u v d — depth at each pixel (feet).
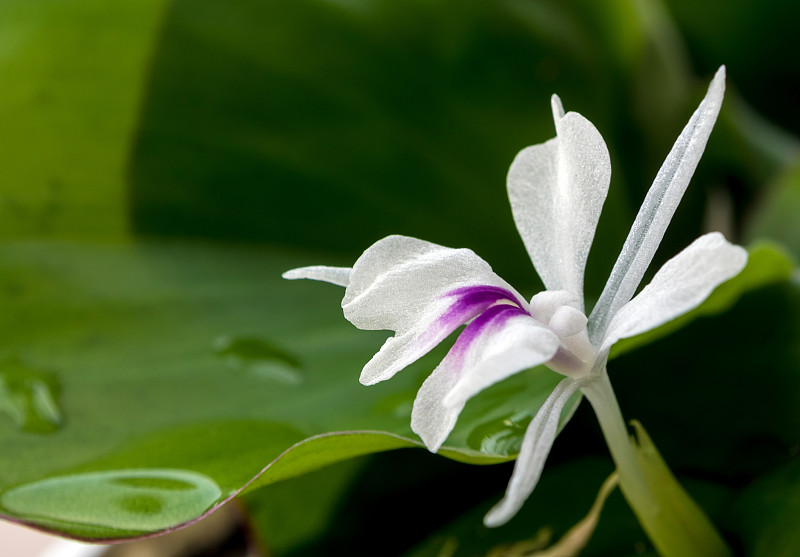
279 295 1.11
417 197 1.16
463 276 0.93
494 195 1.17
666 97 1.28
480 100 1.18
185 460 0.99
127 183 1.14
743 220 1.36
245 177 1.15
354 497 1.11
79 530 0.95
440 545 1.07
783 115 1.60
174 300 1.10
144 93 1.15
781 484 1.02
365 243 1.15
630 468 0.96
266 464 0.98
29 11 1.14
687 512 0.97
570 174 0.94
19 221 1.12
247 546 1.17
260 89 1.16
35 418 1.03
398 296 0.92
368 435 0.93
